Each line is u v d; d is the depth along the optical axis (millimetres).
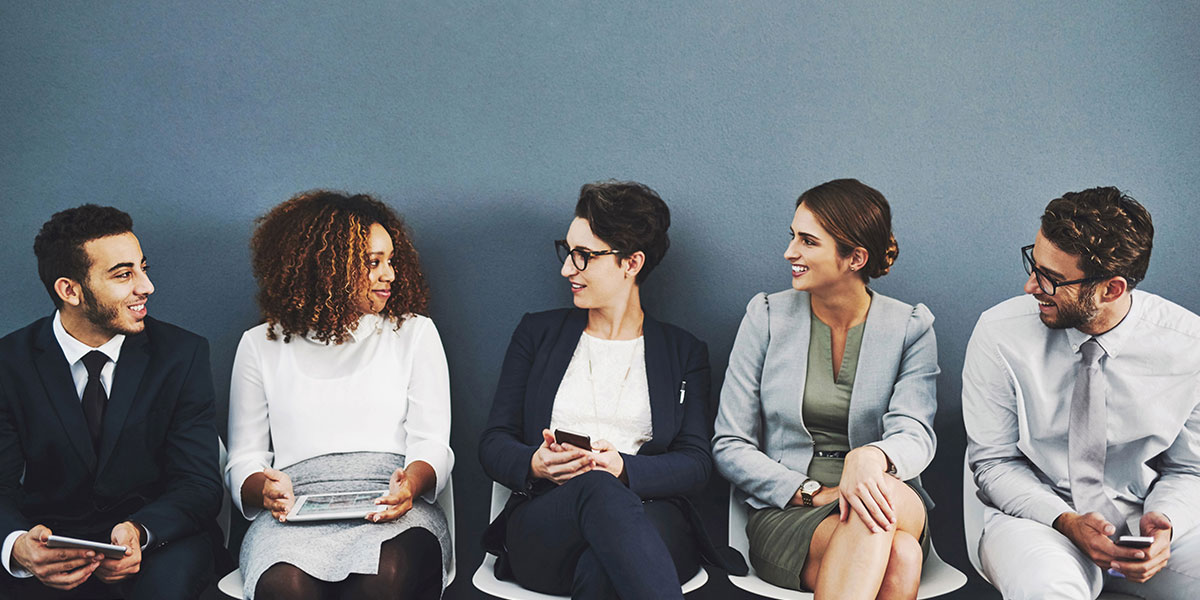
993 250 2732
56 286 2227
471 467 2811
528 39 2781
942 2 2713
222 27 2783
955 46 2719
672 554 2195
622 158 2781
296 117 2797
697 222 2773
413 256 2637
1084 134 2707
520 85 2789
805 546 2203
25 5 2768
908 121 2732
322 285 2424
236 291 2797
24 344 2271
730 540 2484
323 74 2791
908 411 2332
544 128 2789
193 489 2295
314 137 2801
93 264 2205
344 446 2420
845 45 2734
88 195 2785
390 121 2799
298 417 2418
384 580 2080
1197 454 2174
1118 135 2697
